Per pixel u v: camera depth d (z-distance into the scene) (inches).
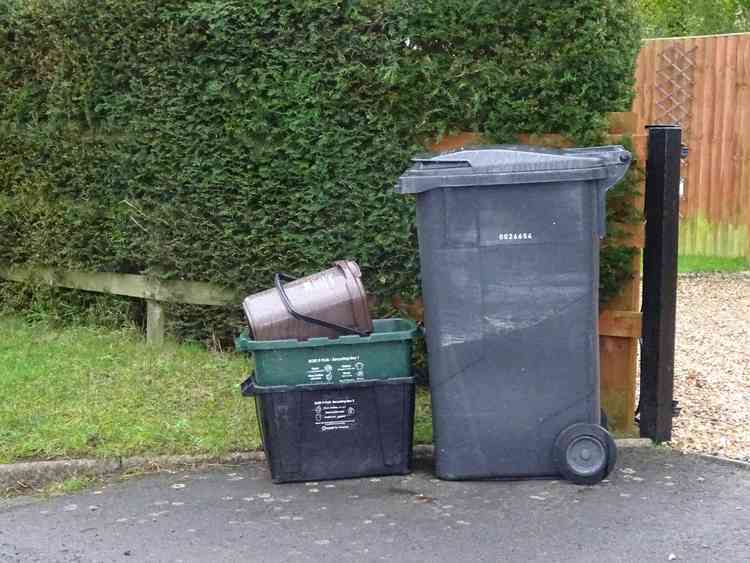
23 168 209.9
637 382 185.2
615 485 130.9
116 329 203.3
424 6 158.6
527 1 152.9
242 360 182.2
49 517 124.5
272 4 169.9
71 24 193.3
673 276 144.4
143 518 123.4
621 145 148.2
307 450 133.6
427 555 111.0
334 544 114.3
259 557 111.4
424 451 144.4
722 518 120.0
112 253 199.8
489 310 129.2
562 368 129.6
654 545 112.7
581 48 150.6
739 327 227.3
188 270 188.4
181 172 184.9
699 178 296.8
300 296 135.3
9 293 218.7
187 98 181.6
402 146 165.5
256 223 178.5
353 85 166.2
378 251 169.9
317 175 171.6
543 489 129.7
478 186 127.1
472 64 157.9
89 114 195.0
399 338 132.3
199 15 176.1
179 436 146.3
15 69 207.6
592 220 127.6
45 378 172.6
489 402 130.6
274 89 171.9
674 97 296.0
